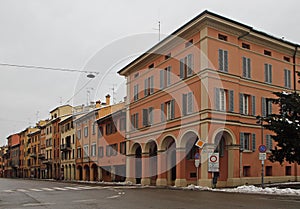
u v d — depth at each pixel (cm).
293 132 2167
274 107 3106
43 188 2869
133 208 1260
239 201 1474
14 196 1995
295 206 1262
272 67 3141
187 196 1780
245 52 2953
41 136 7662
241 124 2836
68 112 6581
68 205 1416
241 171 2778
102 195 1916
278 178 3012
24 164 9131
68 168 5844
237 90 2838
